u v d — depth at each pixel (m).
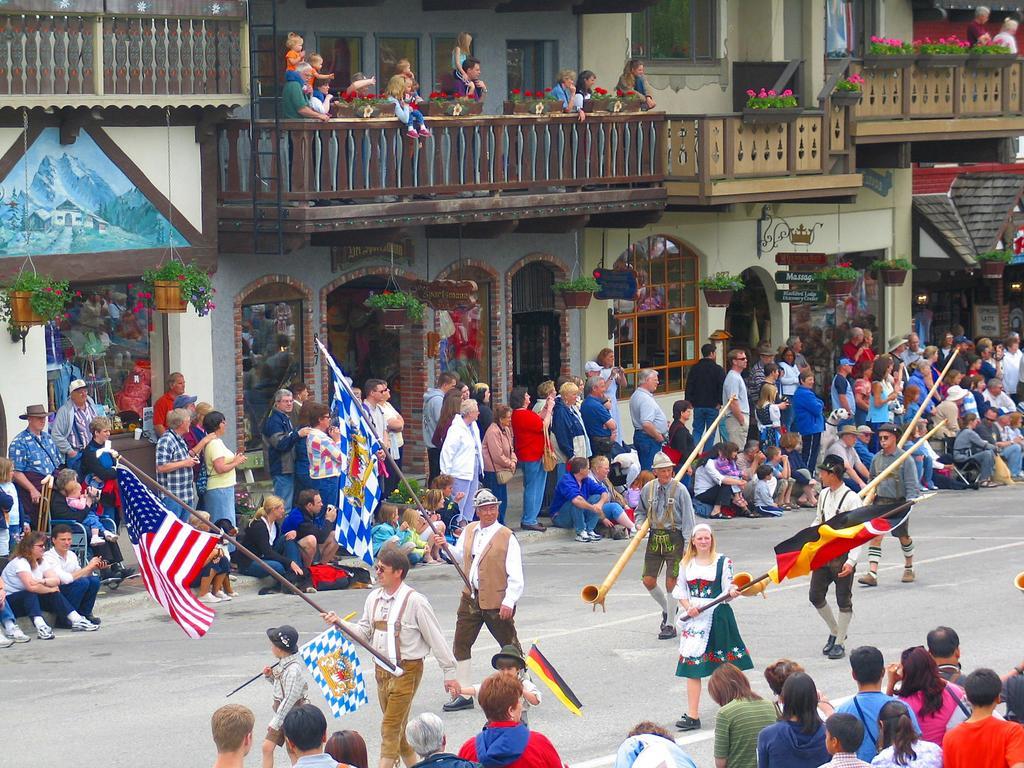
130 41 39.53
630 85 51.28
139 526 24.19
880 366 51.28
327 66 46.66
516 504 47.09
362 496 26.62
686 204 50.66
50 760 24.91
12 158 38.00
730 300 56.16
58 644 32.00
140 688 28.78
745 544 41.59
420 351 48.62
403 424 45.16
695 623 26.52
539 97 48.38
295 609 34.81
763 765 19.31
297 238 42.28
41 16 37.59
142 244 41.00
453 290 45.88
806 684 19.25
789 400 51.78
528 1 50.31
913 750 19.12
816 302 55.97
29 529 33.84
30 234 38.56
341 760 18.97
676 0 55.91
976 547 41.84
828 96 53.97
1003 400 54.47
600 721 27.09
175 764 24.73
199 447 36.94
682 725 26.53
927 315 66.06
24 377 38.62
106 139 39.94
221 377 43.62
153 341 42.12
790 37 58.12
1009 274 68.25
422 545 39.03
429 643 24.05
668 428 46.25
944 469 51.97
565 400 42.94
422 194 44.62
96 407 40.50
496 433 42.22
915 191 64.81
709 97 57.16
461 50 46.53
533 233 50.75
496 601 27.44
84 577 33.25
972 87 59.66
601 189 49.56
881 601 35.59
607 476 43.84
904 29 62.88
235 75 41.84
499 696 19.53
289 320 45.62
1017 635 32.25
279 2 44.91
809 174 53.88
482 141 46.03
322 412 38.94
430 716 19.61
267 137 42.25
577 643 32.09
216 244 42.69
